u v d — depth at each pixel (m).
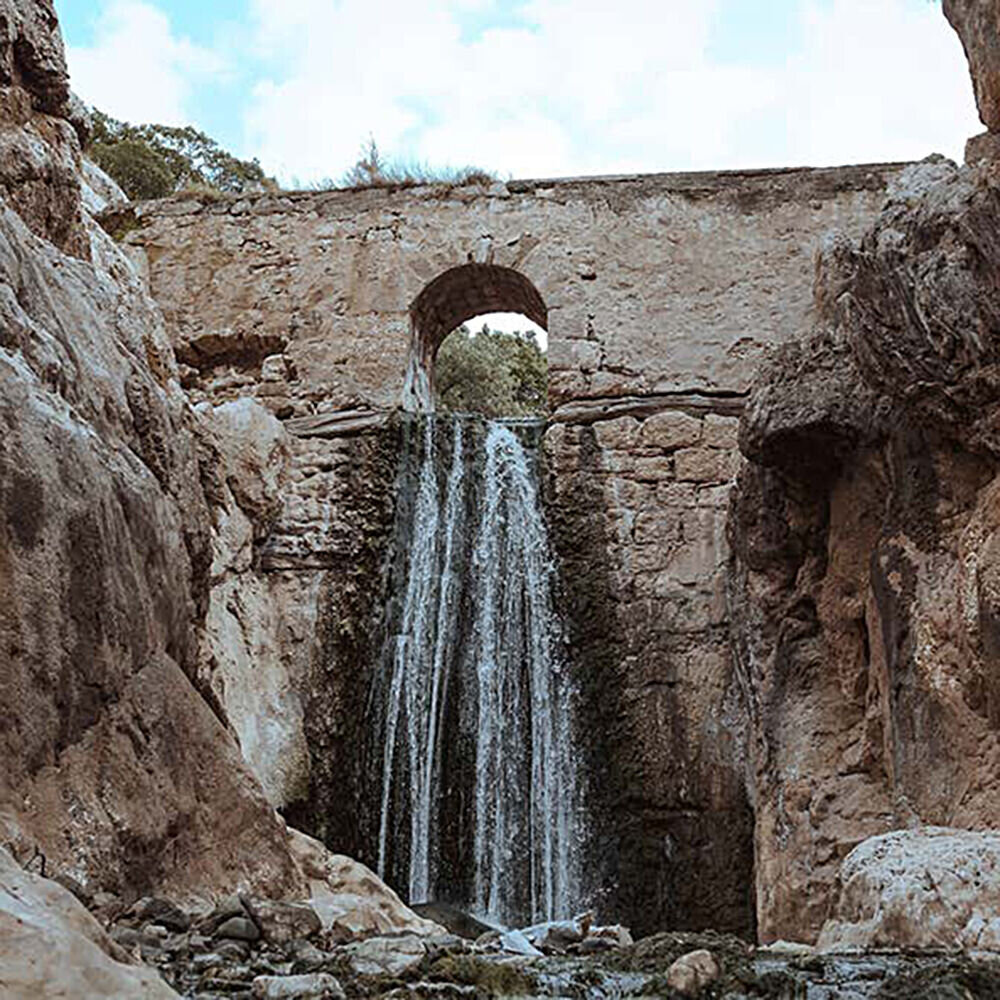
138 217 14.95
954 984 4.12
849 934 5.83
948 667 8.02
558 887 11.55
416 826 11.89
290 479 13.10
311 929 5.37
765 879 9.84
